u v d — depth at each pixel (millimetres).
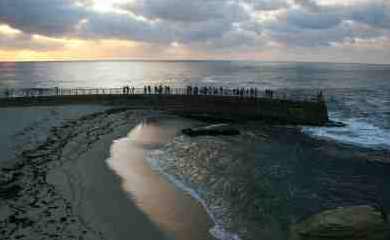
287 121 56406
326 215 19750
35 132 39125
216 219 22469
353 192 28531
